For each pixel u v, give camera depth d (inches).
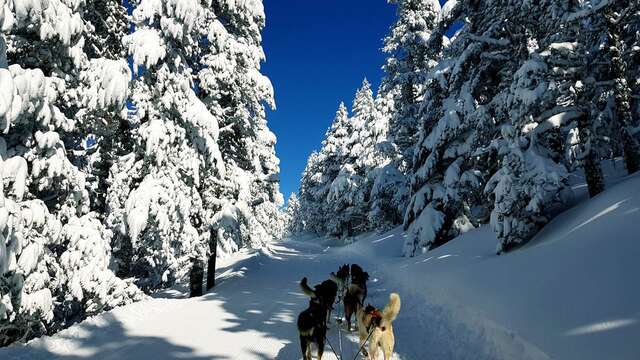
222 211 639.1
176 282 898.1
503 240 458.0
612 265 273.3
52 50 439.5
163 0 546.9
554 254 350.0
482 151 579.8
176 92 562.6
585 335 228.5
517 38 574.6
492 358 266.7
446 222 767.7
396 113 1103.6
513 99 457.4
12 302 367.2
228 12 689.0
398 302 266.4
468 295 386.6
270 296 554.6
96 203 602.2
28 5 338.6
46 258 414.3
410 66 1007.0
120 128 621.3
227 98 720.3
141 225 515.5
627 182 398.9
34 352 303.0
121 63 480.1
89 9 582.2
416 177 784.3
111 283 462.9
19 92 343.3
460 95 665.6
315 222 2561.5
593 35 461.7
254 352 315.0
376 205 1309.1
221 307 479.8
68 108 509.4
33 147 408.2
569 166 564.7
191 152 576.7
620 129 480.1
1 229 295.0
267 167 1248.8
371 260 964.6
